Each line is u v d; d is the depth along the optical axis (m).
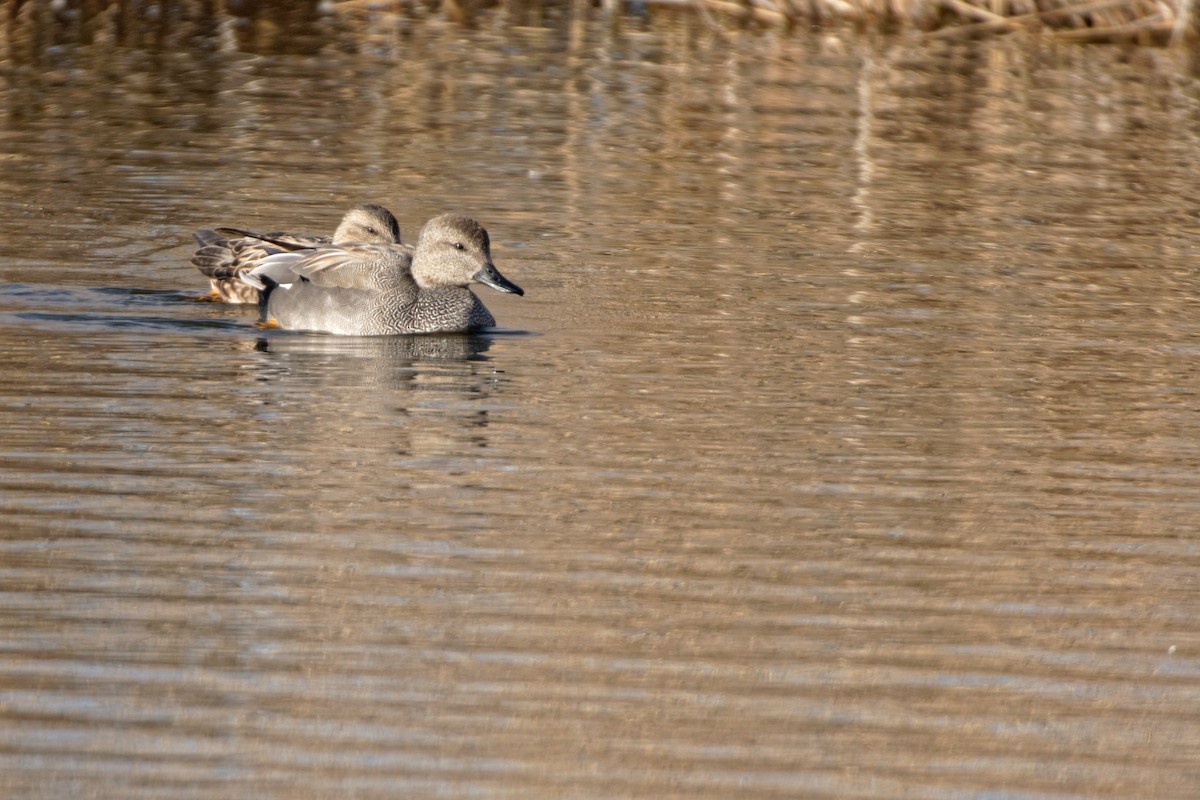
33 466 12.25
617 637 9.75
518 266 19.05
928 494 12.29
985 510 11.99
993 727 8.90
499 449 13.02
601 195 22.58
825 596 10.42
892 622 10.09
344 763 8.30
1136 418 14.25
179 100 27.56
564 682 9.20
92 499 11.62
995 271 19.45
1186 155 26.33
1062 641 9.91
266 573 10.46
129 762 8.25
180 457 12.59
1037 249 20.56
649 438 13.38
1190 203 23.27
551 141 25.77
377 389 14.62
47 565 10.46
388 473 12.38
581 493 12.08
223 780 8.11
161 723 8.62
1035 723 8.95
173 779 8.11
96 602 9.97
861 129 27.45
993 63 33.16
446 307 16.66
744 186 23.41
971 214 22.27
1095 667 9.60
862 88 30.61
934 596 10.48
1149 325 17.33
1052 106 29.67
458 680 9.17
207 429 13.30
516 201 22.05
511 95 29.00
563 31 35.00
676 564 10.83
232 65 30.62
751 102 29.12
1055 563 11.06
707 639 9.77
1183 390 15.11
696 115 28.00
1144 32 35.22
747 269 19.19
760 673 9.39
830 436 13.55
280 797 7.98
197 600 10.04
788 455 13.08
